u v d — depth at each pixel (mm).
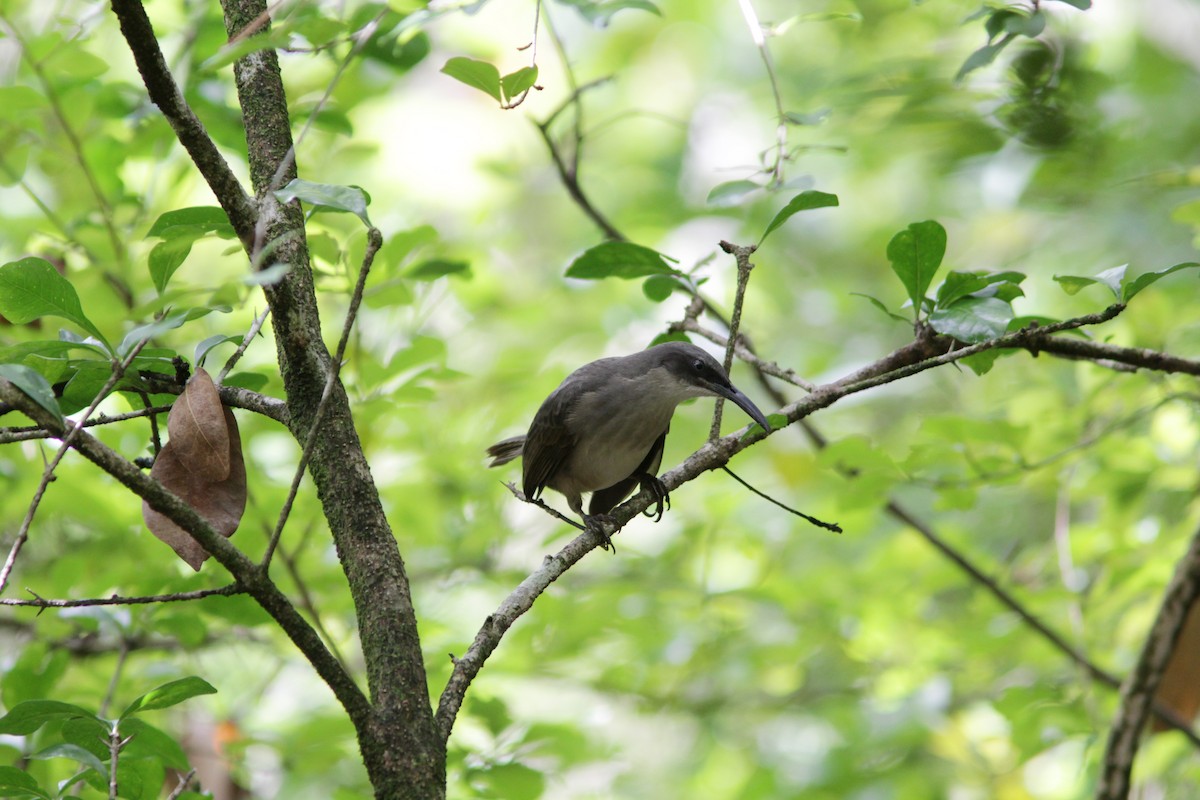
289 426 5621
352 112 12180
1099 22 14945
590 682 13203
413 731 4691
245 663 12492
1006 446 9547
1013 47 11164
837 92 13781
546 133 10039
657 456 10320
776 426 6754
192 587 8555
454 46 15391
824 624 12969
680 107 20797
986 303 6762
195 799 6371
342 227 11430
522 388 14062
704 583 12688
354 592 5141
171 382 5902
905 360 7078
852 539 14383
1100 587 11133
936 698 13336
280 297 5398
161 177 11500
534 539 12938
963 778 13336
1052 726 10758
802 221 20188
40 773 8164
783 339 18656
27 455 10391
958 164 13383
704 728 15102
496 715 9781
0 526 10961
